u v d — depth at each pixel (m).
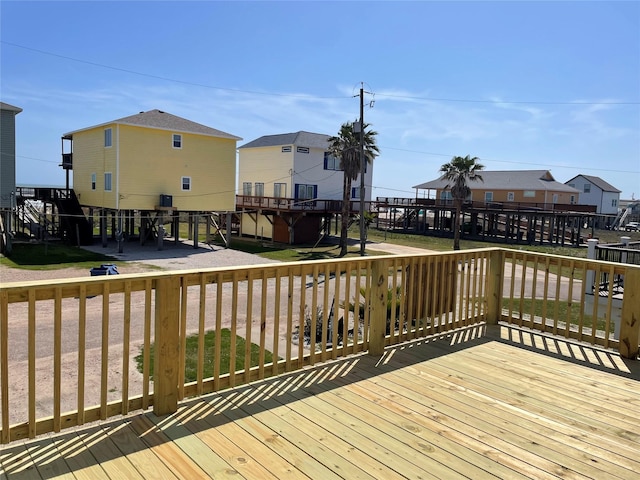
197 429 2.74
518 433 2.85
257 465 2.39
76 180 27.86
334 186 33.03
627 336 4.25
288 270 3.52
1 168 24.38
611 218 51.44
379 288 4.14
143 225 26.00
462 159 29.61
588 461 2.57
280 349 8.30
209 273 3.03
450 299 4.97
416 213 43.28
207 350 8.23
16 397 6.24
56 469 2.29
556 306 4.96
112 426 2.74
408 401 3.25
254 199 32.84
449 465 2.47
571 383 3.68
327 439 2.68
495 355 4.30
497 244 33.44
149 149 23.81
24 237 27.47
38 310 11.47
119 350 8.34
